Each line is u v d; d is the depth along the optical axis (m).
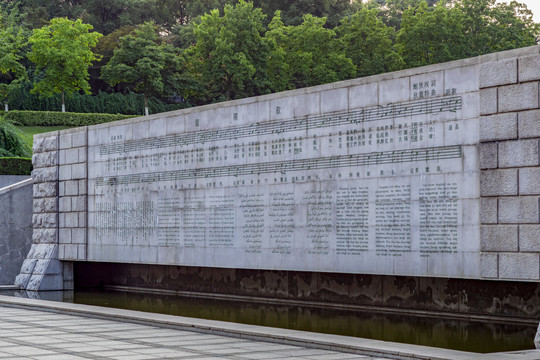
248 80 52.59
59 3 70.06
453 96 12.95
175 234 18.75
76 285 22.97
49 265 22.14
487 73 12.40
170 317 13.28
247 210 16.84
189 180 18.44
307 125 15.59
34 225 23.33
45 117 49.62
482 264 12.30
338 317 14.32
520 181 11.83
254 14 53.66
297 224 15.68
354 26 53.12
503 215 12.05
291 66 53.38
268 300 17.83
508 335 11.64
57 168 22.66
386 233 13.94
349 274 16.19
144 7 72.00
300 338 10.48
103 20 71.19
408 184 13.60
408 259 13.53
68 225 22.16
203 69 54.12
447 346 10.57
